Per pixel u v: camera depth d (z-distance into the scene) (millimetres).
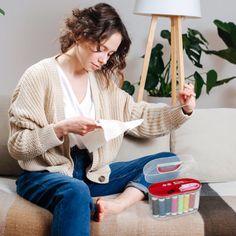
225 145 1805
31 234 1265
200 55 2438
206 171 1763
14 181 1679
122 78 1677
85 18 1415
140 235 1272
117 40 1435
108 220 1303
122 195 1440
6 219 1274
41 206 1351
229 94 2695
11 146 1395
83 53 1440
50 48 2609
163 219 1320
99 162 1531
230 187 1693
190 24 2611
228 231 1300
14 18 2584
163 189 1355
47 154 1445
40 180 1377
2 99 1779
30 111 1406
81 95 1545
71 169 1485
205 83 2475
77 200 1230
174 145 1824
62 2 2561
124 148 1762
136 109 1683
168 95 2473
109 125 1397
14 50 2625
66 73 1521
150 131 1674
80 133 1362
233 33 2352
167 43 2631
